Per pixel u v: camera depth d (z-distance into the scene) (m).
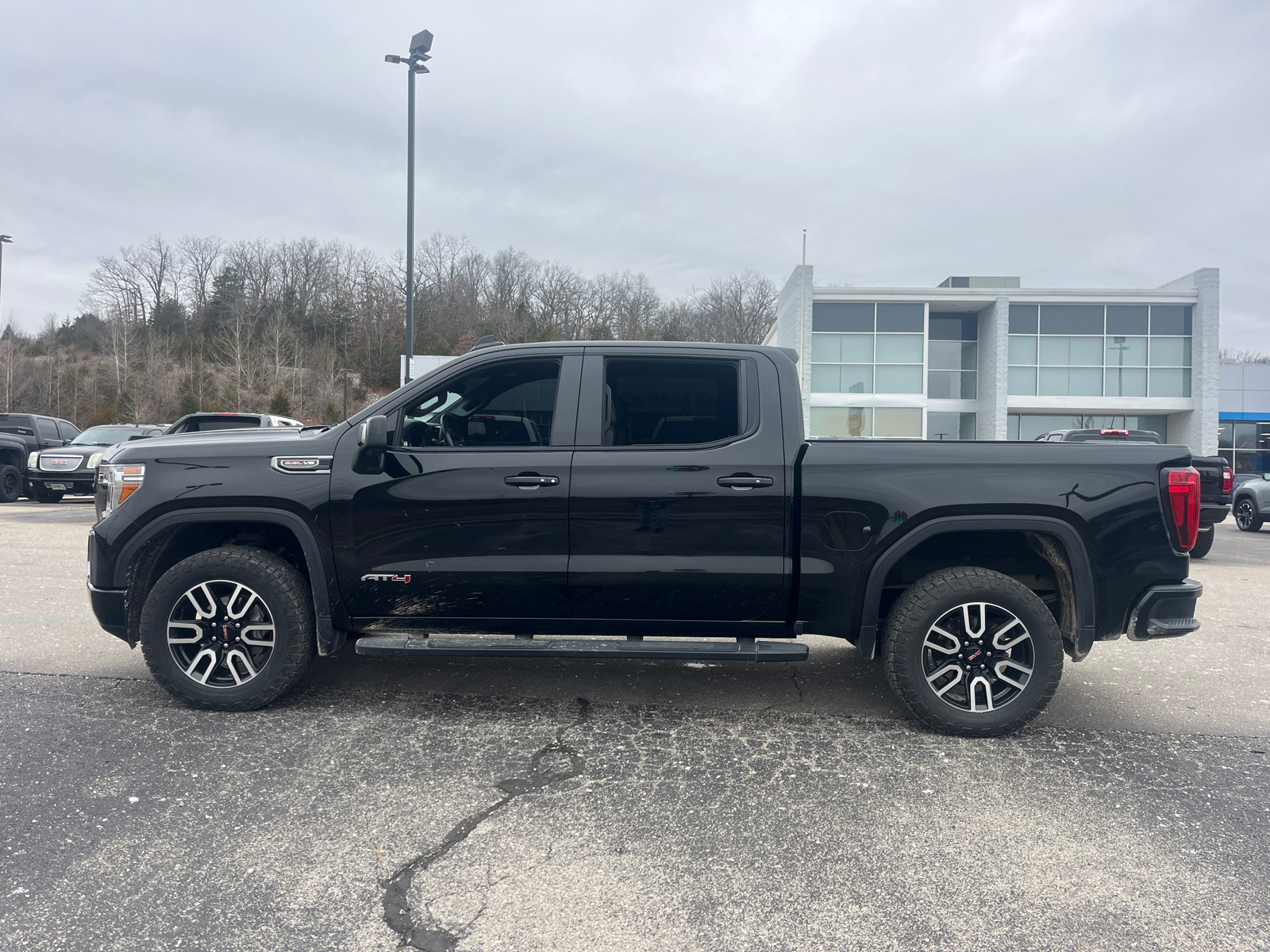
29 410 52.94
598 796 2.97
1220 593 7.61
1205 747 3.56
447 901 2.25
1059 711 4.04
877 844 2.62
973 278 29.59
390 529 3.65
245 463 3.69
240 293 83.56
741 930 2.14
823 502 3.59
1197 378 27.30
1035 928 2.16
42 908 2.18
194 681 3.71
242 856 2.48
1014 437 28.89
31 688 4.11
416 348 65.50
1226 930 2.16
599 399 3.73
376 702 3.99
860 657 5.03
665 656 3.59
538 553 3.63
